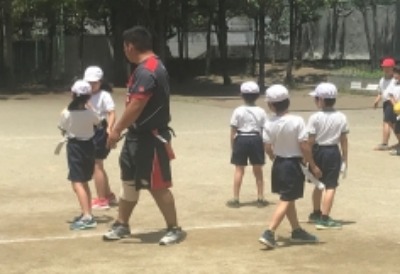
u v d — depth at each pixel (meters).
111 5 32.34
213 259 6.52
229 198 9.40
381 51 36.72
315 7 33.56
